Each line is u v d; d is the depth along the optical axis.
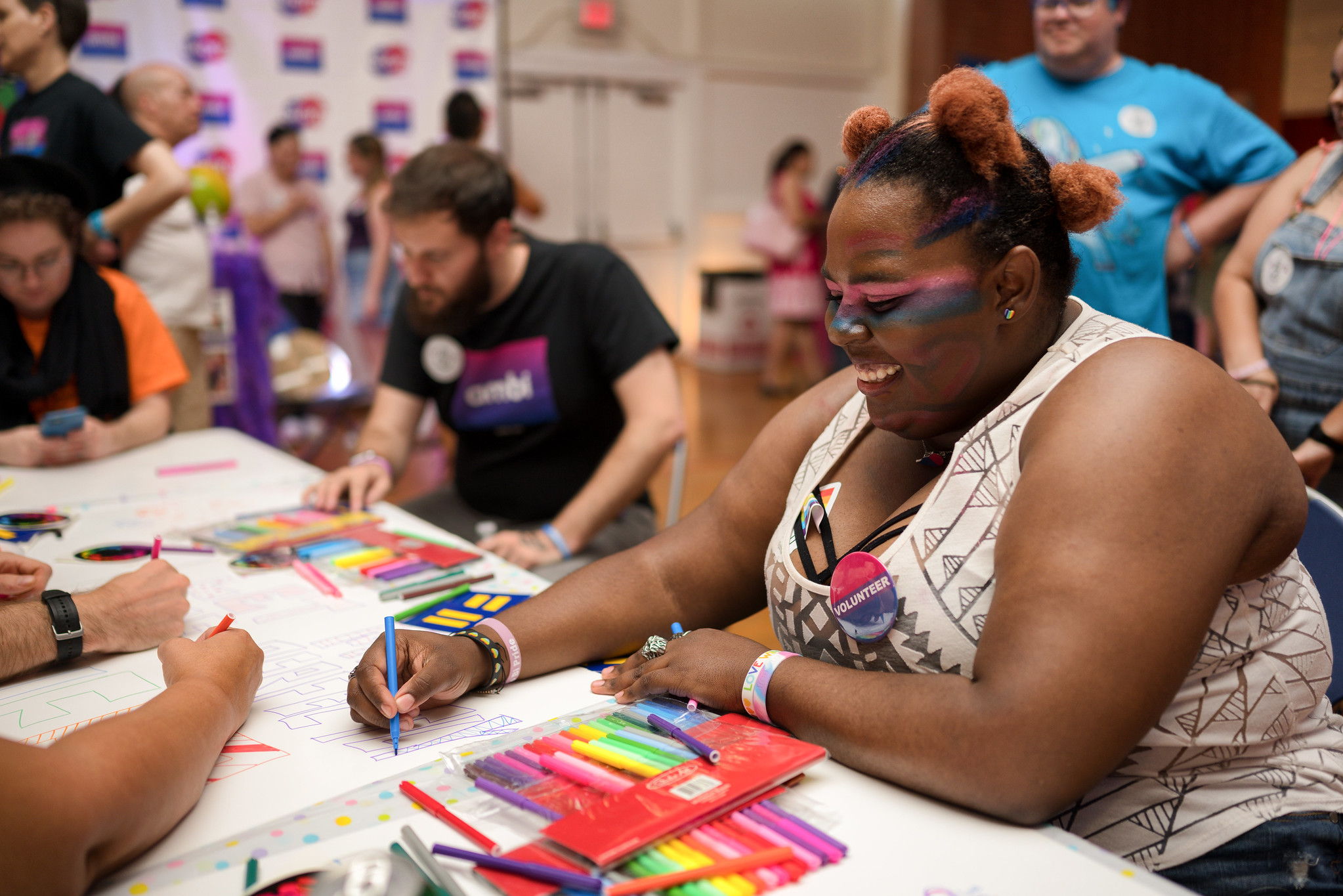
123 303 2.14
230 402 4.13
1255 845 0.81
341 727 0.89
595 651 1.04
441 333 1.91
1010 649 0.69
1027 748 0.67
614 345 1.92
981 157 0.76
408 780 0.78
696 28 7.57
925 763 0.71
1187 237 2.17
